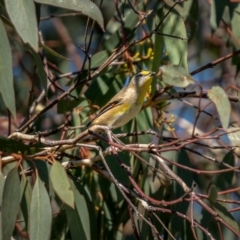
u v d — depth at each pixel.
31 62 16.20
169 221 10.58
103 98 11.53
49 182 8.83
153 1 12.58
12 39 15.99
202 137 8.24
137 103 10.99
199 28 14.16
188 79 9.33
